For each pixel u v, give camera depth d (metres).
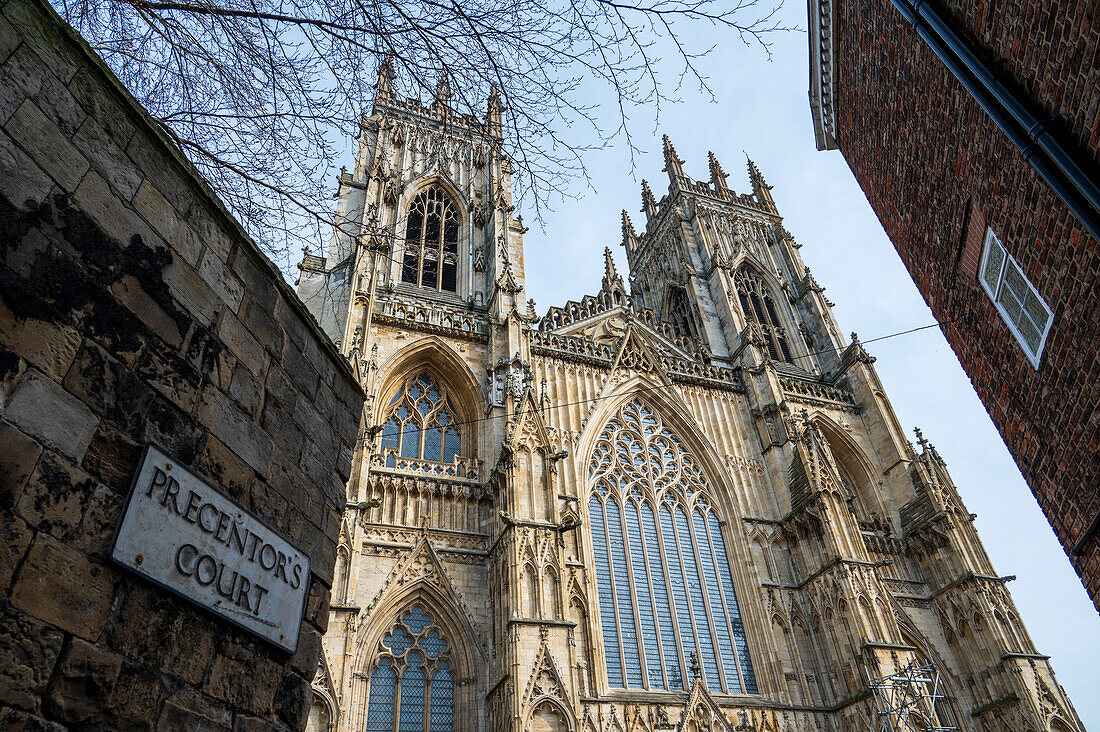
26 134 8.35
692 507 58.66
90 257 8.83
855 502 69.06
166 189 10.48
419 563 45.94
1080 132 17.02
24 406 7.48
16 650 6.71
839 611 51.34
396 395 55.47
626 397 62.62
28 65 8.63
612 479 57.28
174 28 14.02
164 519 8.78
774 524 58.62
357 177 69.62
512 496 47.25
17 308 7.69
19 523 7.10
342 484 13.82
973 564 58.62
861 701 47.31
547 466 49.56
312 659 11.37
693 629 51.44
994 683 53.81
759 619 52.78
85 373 8.34
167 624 8.56
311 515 12.43
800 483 58.66
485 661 43.53
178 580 8.77
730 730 43.97
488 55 15.62
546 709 39.19
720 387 67.94
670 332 74.38
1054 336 20.55
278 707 10.22
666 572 53.72
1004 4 18.62
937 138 24.34
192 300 10.51
